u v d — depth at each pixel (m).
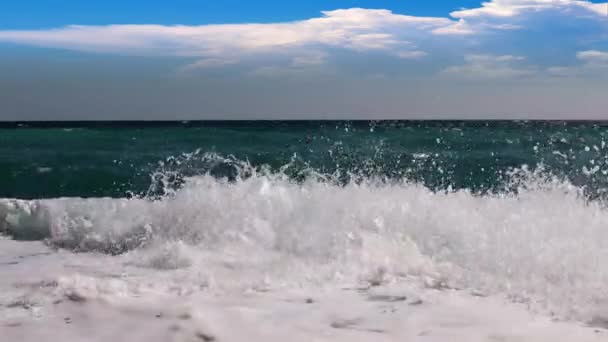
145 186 11.94
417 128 23.86
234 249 3.85
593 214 4.17
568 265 3.20
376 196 4.55
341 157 13.16
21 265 3.56
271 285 2.99
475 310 2.56
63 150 17.22
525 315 2.51
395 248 3.71
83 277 2.88
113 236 4.27
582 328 2.32
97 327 2.20
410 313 2.50
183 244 3.85
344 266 3.40
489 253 3.45
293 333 2.20
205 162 9.61
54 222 4.57
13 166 13.95
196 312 2.39
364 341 2.12
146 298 2.59
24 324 2.23
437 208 4.20
